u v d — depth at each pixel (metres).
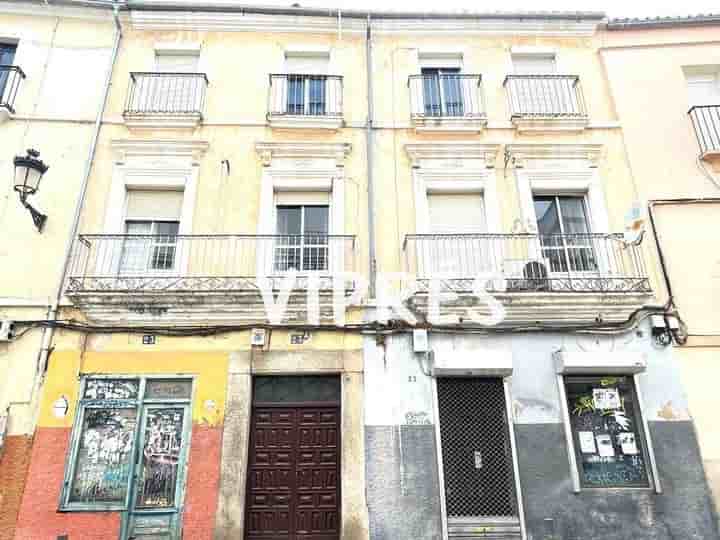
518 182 8.40
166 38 9.30
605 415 7.18
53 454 6.73
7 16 9.09
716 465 6.88
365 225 8.10
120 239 7.89
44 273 7.54
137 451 6.84
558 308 7.44
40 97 8.62
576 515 6.62
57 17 9.20
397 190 8.33
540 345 7.37
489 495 6.80
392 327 7.36
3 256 7.59
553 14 9.44
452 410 7.16
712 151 8.36
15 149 8.26
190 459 6.75
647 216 8.17
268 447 7.05
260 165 8.43
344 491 6.66
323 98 8.98
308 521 6.74
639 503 6.70
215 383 7.09
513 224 8.16
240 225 8.05
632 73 9.22
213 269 7.68
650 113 8.88
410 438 6.90
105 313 7.26
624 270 7.85
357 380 7.16
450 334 7.40
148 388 7.12
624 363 7.01
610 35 9.60
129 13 9.23
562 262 8.11
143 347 7.22
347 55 9.33
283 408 7.23
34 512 6.48
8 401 6.88
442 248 7.95
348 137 8.69
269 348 7.28
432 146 8.55
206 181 8.28
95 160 8.30
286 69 9.34
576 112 8.82
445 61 9.52
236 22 9.36
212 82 9.01
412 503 6.62
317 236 7.76
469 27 9.52
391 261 7.84
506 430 7.04
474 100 8.98
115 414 7.02
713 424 7.06
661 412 7.09
